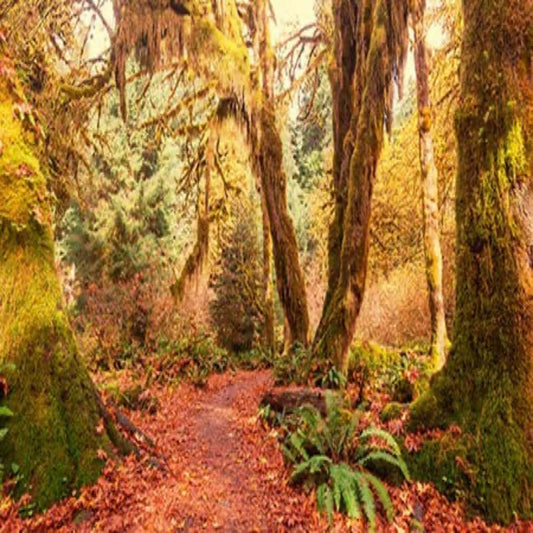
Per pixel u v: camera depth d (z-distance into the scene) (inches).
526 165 152.0
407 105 674.8
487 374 152.2
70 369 164.4
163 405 325.4
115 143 813.2
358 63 359.6
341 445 168.9
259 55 502.0
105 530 134.9
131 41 404.5
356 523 140.0
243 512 156.0
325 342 327.6
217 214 702.5
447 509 141.0
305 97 675.4
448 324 496.4
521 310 147.6
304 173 1461.6
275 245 475.2
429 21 371.9
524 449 138.1
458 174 169.8
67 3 340.8
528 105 153.6
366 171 321.1
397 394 283.0
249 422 281.9
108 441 168.1
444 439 153.9
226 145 627.8
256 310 729.6
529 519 130.4
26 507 135.6
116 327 452.4
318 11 502.9
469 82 166.2
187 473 187.3
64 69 413.1
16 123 172.2
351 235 326.0
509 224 151.9
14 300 158.2
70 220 791.1
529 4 154.9
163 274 698.8
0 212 160.6
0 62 167.9
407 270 641.0
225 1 447.5
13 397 150.1
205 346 553.9
